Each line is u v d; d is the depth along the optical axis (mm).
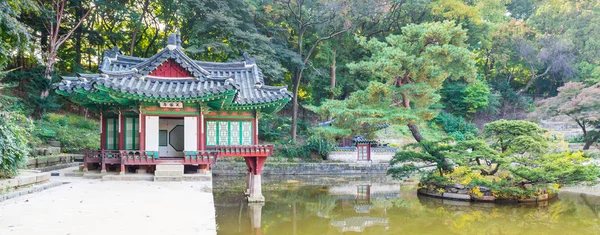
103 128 15375
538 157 18812
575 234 13703
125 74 13633
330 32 41531
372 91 21781
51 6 28766
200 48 30234
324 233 13695
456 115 51094
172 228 6750
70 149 22875
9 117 10883
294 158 35000
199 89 13531
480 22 46219
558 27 51750
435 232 14062
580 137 41312
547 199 19656
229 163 30750
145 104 13930
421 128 44969
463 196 19766
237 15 32875
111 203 9031
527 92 60438
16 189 10328
